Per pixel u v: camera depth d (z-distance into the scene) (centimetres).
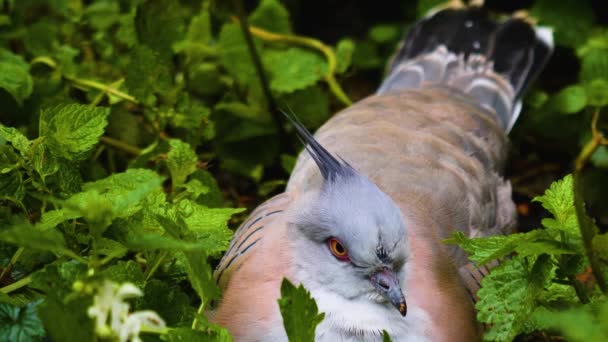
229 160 1248
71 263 746
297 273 855
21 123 1134
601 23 1498
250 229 932
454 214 952
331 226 831
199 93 1333
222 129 1252
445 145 1030
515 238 780
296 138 1288
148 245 682
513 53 1298
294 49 1285
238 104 1240
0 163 876
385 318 838
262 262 862
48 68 1225
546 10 1377
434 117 1086
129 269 791
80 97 1201
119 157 1201
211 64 1332
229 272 888
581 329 640
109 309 654
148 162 1141
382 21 1602
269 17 1359
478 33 1317
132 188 890
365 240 816
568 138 1314
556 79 1509
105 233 847
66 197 880
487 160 1081
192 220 859
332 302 845
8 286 807
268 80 1252
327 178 857
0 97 1105
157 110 1115
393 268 833
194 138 1134
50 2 1338
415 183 956
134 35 1227
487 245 792
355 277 834
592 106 1253
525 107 1346
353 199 831
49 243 684
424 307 845
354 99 1456
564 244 776
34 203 934
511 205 1091
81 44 1336
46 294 727
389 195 935
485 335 769
